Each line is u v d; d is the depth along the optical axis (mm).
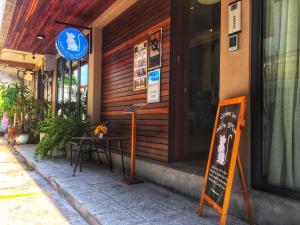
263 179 3342
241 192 3439
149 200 4180
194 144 5570
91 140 6148
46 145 7414
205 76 5828
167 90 5199
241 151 3469
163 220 3434
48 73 13188
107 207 3881
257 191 3318
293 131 3131
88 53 8039
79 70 8953
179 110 5305
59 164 6957
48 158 7730
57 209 4207
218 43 6109
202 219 3459
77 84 9070
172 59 5215
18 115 12914
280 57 3273
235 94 3590
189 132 5484
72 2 6691
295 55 3150
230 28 3654
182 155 5320
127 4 6375
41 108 12703
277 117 3273
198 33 5703
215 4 5812
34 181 5844
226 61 3725
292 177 3104
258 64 3404
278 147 3246
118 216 3562
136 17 6215
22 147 10852
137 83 6098
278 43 3297
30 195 4883
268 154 3336
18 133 12281
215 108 5977
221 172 3072
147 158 5625
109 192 4574
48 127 7535
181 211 3729
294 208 2879
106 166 6707
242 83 3510
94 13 7285
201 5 5727
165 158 5191
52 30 8773
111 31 7332
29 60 15055
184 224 3314
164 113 5246
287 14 3232
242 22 3537
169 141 5164
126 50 6586
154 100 5500
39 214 4012
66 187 4875
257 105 3385
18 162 8156
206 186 3430
